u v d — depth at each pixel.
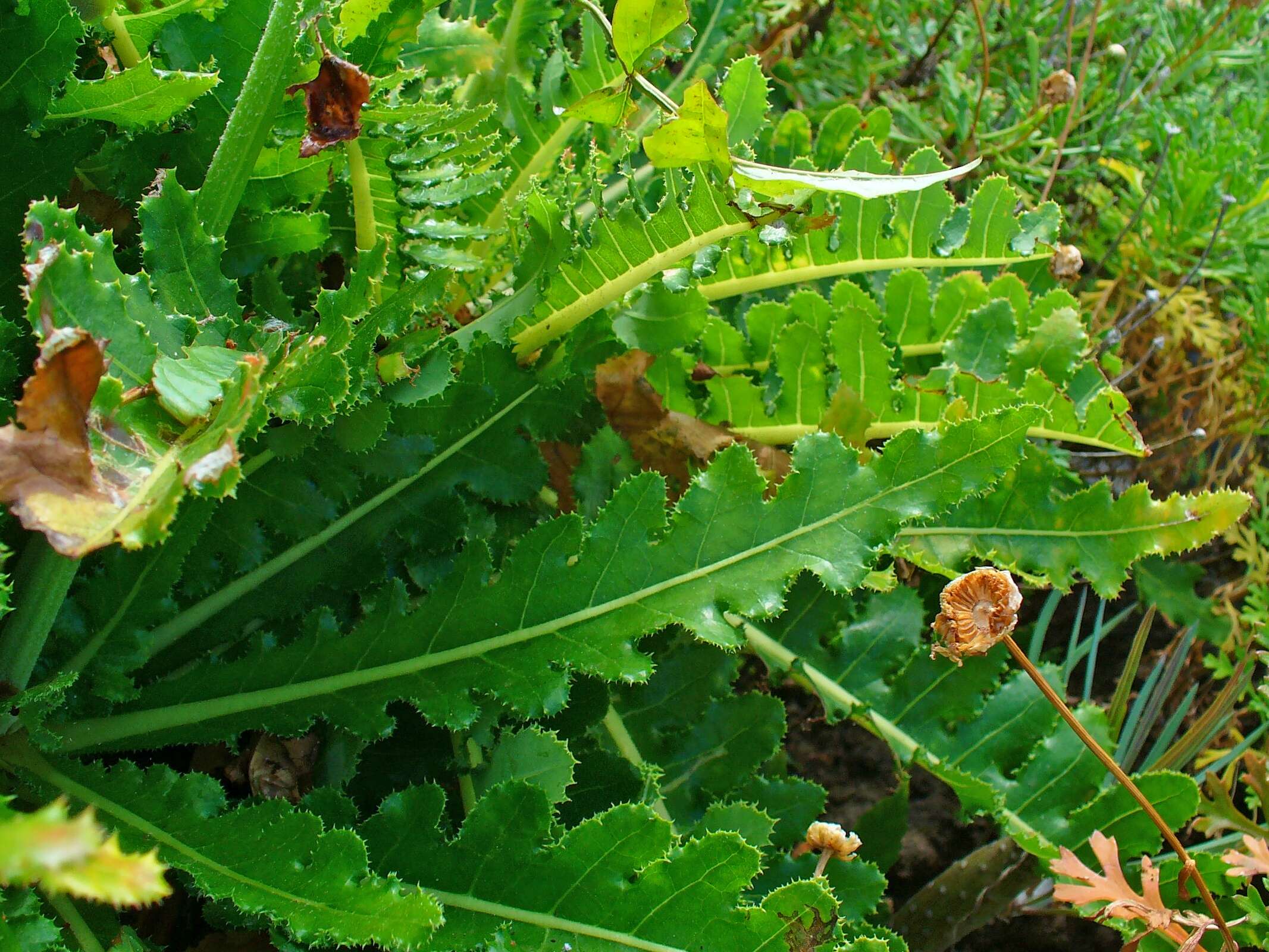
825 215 0.39
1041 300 0.51
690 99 0.35
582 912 0.39
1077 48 0.68
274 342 0.39
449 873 0.39
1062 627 0.59
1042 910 0.52
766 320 0.50
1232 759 0.52
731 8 0.56
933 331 0.52
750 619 0.40
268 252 0.43
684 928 0.38
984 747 0.49
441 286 0.39
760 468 0.49
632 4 0.36
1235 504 0.44
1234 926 0.45
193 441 0.34
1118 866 0.43
